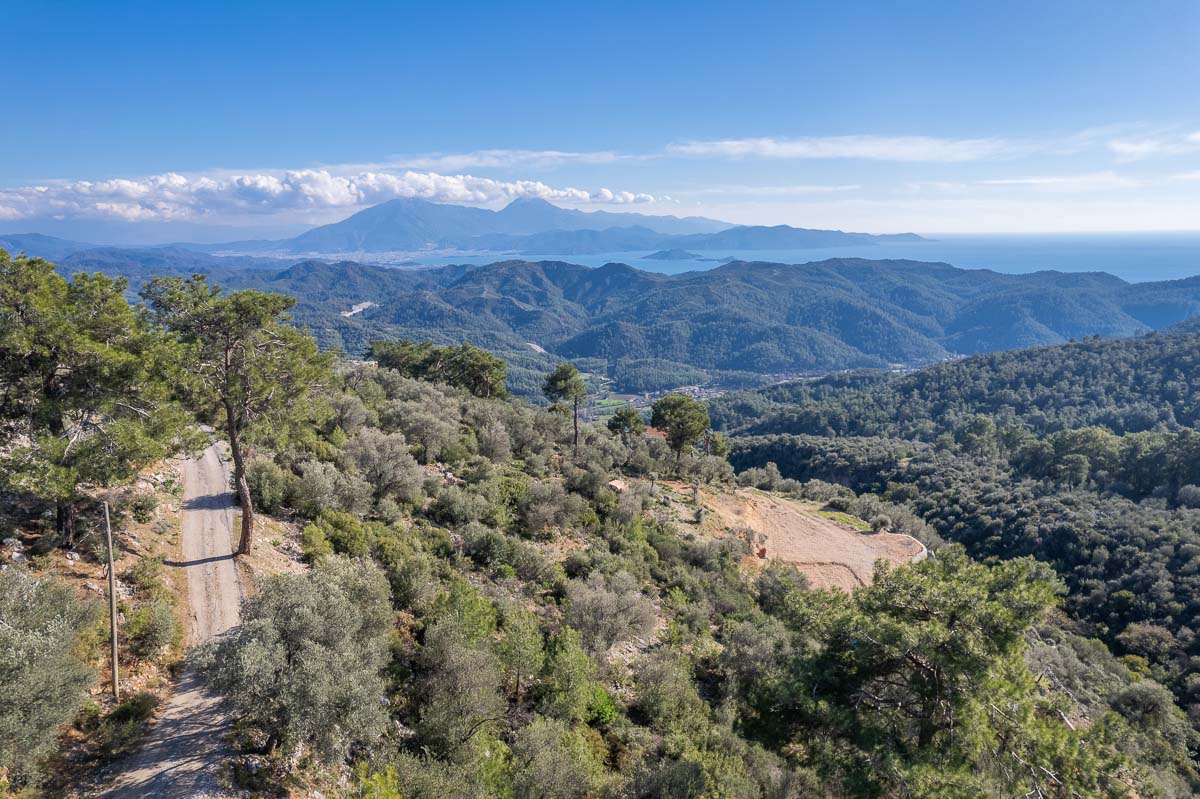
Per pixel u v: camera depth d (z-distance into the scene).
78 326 18.30
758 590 39.84
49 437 17.28
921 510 84.19
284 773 13.59
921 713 15.52
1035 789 12.69
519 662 18.91
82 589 17.70
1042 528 64.56
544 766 14.46
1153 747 30.27
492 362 75.69
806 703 15.68
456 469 41.47
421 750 15.44
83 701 12.70
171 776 12.74
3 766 11.06
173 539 23.75
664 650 24.38
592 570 31.00
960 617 14.82
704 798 14.41
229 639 13.62
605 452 63.72
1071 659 38.94
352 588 18.09
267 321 22.11
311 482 28.55
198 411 22.42
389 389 57.06
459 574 26.47
